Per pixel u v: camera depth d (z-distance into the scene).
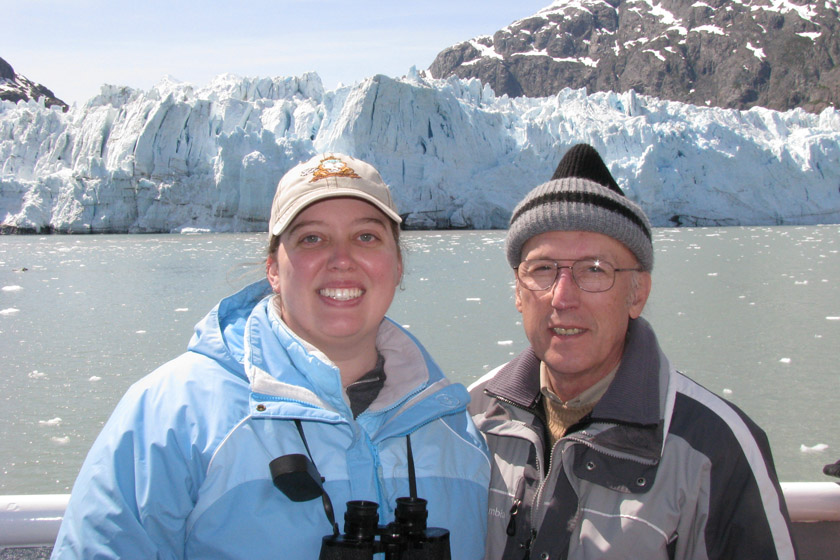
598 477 1.20
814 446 4.79
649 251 1.27
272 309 1.27
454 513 1.21
